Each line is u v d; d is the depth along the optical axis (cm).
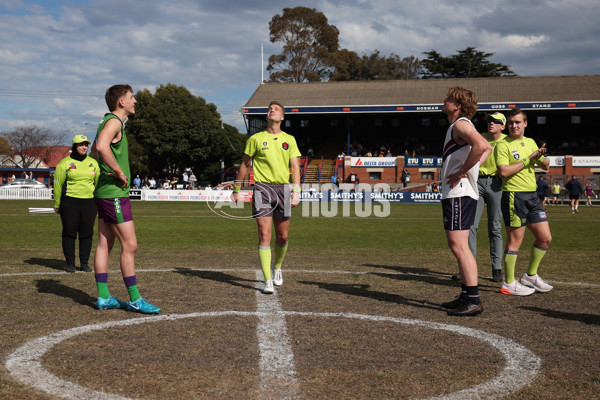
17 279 659
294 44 6394
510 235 602
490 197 682
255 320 465
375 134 4981
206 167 5978
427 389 309
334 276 711
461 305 497
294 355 369
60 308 503
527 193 596
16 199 3841
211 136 5747
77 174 729
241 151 6881
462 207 488
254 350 380
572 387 315
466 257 491
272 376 328
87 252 748
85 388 304
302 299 559
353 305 531
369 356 369
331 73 6919
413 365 351
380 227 1608
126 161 486
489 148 462
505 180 606
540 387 315
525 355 375
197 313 489
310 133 5062
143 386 308
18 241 1145
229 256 916
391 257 920
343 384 316
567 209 2922
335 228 1568
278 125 618
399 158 4244
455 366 350
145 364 347
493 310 517
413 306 530
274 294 584
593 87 4319
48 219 1836
